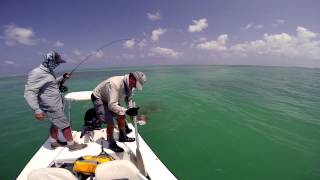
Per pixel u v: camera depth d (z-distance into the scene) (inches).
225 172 170.4
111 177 101.3
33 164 131.0
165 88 558.6
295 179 161.3
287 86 599.2
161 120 294.7
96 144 154.3
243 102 395.5
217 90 526.9
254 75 949.2
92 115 171.8
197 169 174.9
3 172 180.1
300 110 343.6
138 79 138.2
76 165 115.3
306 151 204.4
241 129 260.8
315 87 581.0
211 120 294.0
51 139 148.3
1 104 410.6
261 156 195.2
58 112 136.7
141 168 117.7
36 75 127.0
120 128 155.0
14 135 255.4
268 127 266.8
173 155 198.4
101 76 948.0
